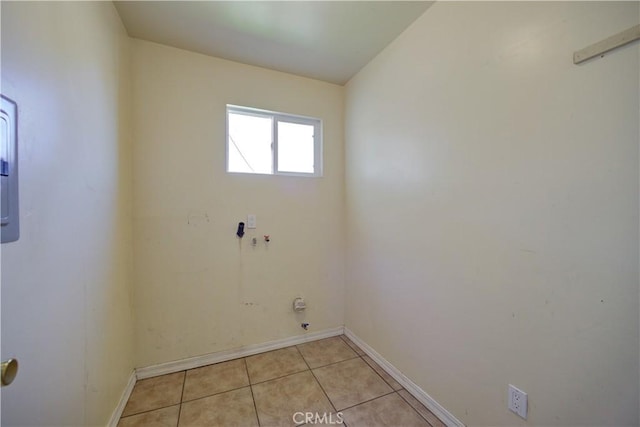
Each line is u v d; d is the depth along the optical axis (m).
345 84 2.38
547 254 0.98
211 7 1.47
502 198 1.13
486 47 1.19
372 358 2.02
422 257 1.57
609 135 0.82
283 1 1.43
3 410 0.66
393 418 1.44
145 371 1.76
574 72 0.90
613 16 0.81
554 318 0.96
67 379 0.94
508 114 1.10
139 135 1.74
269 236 2.13
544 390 0.99
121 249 1.53
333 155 2.38
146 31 1.66
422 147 1.56
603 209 0.84
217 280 1.96
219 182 1.96
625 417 0.81
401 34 1.71
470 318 1.28
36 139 0.79
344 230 2.42
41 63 0.82
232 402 1.54
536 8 1.00
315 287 2.32
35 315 0.78
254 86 2.07
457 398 1.34
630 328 0.79
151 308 1.78
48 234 0.85
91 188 1.16
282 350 2.14
